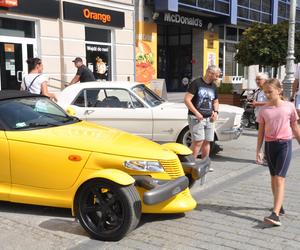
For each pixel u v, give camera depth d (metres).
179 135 8.97
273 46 15.17
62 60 14.63
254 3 27.70
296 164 8.61
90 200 4.96
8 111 5.68
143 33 20.25
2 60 13.02
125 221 4.72
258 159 5.62
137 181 5.03
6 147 5.40
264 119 5.33
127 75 17.61
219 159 9.04
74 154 5.16
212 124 7.34
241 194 6.58
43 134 5.41
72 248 4.62
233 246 4.68
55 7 14.20
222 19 24.83
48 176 5.26
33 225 5.24
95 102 9.15
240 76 27.92
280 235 4.97
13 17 13.09
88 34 15.95
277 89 5.23
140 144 5.41
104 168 5.11
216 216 5.60
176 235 4.98
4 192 5.46
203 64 24.69
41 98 6.38
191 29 24.83
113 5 16.55
